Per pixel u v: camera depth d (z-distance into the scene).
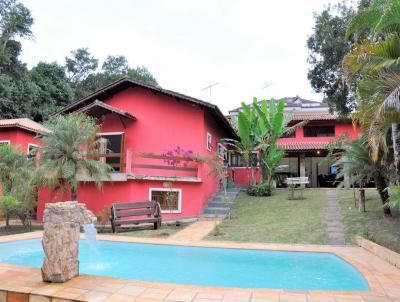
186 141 15.03
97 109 14.96
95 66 45.12
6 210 11.50
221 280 6.17
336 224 10.45
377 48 6.59
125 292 4.58
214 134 17.88
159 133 15.31
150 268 7.05
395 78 6.33
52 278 4.98
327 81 14.33
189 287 4.86
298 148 21.75
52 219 5.12
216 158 14.34
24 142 18.20
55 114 15.90
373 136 6.69
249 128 16.88
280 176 21.92
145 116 15.53
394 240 8.30
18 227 12.52
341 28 13.45
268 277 6.31
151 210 11.84
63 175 10.78
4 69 26.23
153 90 15.17
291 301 4.26
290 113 19.00
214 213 14.26
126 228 12.06
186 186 14.09
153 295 4.48
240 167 21.45
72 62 43.66
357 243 8.59
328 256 7.67
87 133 11.43
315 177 26.02
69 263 5.15
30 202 12.24
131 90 15.84
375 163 10.05
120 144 15.44
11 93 25.41
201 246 8.62
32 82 27.94
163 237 10.17
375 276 5.60
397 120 6.71
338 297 4.43
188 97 14.61
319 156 24.77
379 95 6.39
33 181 11.06
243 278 6.27
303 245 8.61
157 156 13.28
